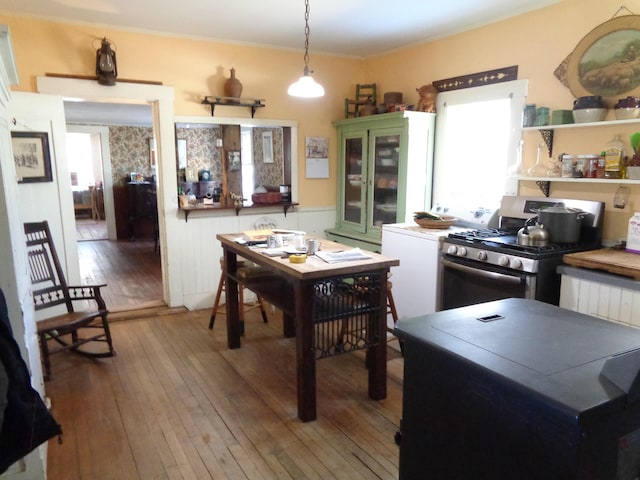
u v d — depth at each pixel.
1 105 1.84
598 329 1.21
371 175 4.39
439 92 4.03
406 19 3.55
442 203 3.98
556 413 0.86
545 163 3.22
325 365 3.19
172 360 3.27
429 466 1.21
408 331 1.21
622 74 2.74
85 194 11.13
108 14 3.51
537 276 2.58
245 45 4.33
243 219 4.59
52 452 2.22
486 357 1.03
